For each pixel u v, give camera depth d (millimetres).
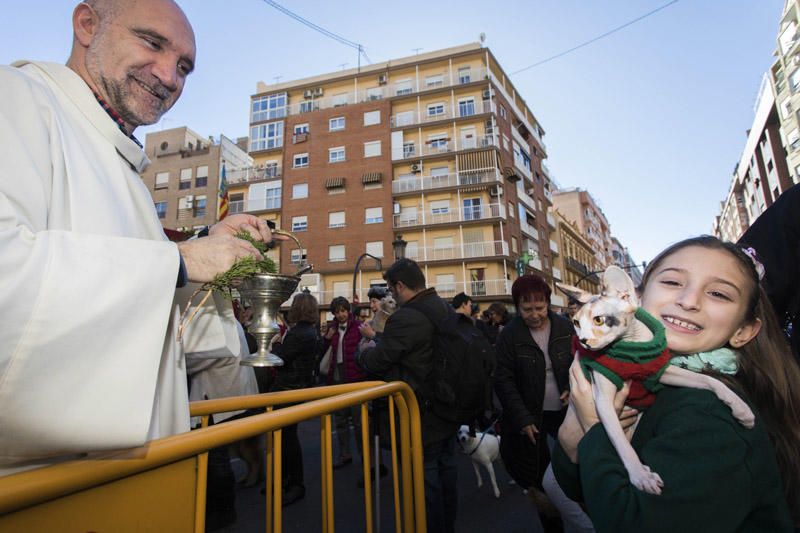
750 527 1017
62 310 683
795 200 1658
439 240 32844
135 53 1185
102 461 768
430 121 34344
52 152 934
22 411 661
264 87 40344
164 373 1084
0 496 623
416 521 2170
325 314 32594
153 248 840
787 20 30656
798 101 29969
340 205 34031
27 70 1100
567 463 1374
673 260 1236
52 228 873
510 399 3193
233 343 1562
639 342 1077
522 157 39500
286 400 1709
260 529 3441
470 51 35562
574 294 1201
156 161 38000
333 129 35688
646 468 958
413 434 2223
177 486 949
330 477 1618
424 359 2871
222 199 10586
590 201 65438
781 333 1254
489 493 4566
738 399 1009
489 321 9000
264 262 1248
